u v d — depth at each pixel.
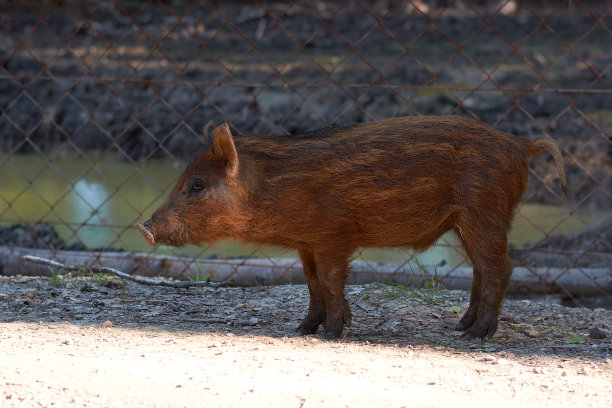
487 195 8.04
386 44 35.25
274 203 7.89
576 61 30.42
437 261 14.55
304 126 24.97
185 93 27.28
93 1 40.03
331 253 8.09
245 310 9.56
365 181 7.92
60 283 10.58
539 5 41.94
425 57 32.09
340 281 8.16
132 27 37.22
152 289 10.59
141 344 7.61
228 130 7.59
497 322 8.52
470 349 8.06
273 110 25.61
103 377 6.32
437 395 6.15
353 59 32.16
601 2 41.44
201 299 10.08
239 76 29.16
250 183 7.88
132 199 20.14
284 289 10.69
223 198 7.90
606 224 15.33
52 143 26.97
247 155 8.00
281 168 7.95
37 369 6.50
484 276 8.29
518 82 27.77
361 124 8.36
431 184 8.01
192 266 11.84
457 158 8.07
